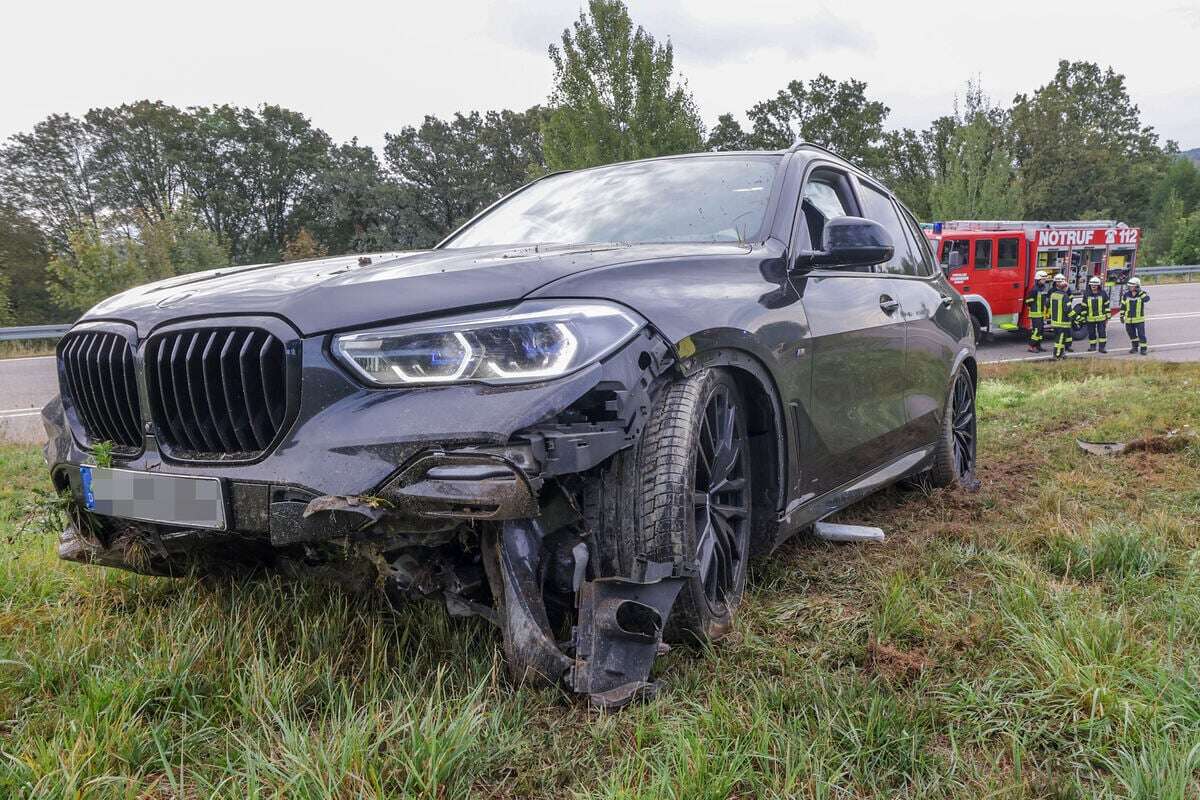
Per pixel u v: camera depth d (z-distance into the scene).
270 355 1.98
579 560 2.04
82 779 1.62
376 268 2.27
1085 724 1.83
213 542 2.19
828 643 2.35
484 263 2.19
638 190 3.36
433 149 57.59
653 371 2.06
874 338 3.39
